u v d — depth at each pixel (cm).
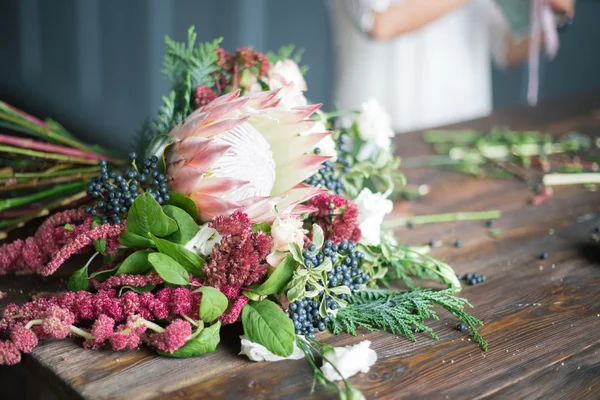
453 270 110
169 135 91
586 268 115
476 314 98
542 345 90
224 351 86
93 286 95
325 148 102
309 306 88
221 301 82
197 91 103
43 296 96
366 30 205
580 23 361
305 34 398
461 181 158
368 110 111
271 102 91
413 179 158
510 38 240
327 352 81
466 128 194
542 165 167
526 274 112
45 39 467
